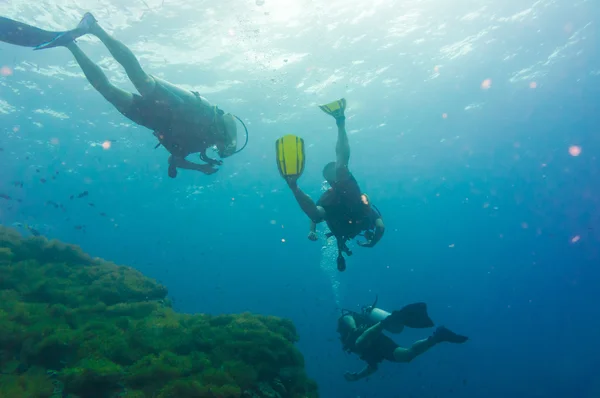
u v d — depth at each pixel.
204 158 5.62
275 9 16.14
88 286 6.23
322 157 33.19
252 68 20.02
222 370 4.25
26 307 4.99
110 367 3.72
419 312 7.23
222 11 15.80
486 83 25.42
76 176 32.69
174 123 4.95
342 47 19.33
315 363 33.78
